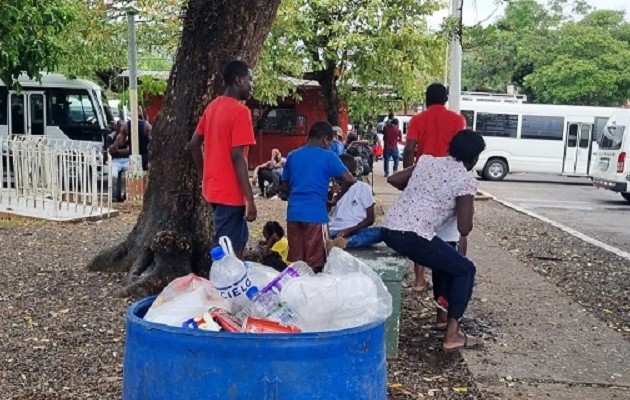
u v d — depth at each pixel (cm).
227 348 249
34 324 581
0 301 646
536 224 1385
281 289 288
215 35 671
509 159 2692
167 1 1672
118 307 628
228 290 288
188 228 695
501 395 471
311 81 2164
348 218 628
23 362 499
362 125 2727
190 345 252
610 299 762
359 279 291
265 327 269
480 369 518
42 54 1289
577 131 2669
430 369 515
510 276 855
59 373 481
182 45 690
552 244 1138
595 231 1386
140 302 307
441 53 1858
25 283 712
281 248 706
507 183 2609
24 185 1274
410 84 1867
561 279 857
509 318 661
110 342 542
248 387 249
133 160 1462
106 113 1944
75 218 1177
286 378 249
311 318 281
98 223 1173
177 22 1706
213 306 287
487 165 2703
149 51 2019
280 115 2411
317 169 602
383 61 1814
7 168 1298
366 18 1792
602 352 571
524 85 4525
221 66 676
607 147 1995
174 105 695
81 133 1892
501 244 1112
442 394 470
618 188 1920
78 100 1892
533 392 479
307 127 2406
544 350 569
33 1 1255
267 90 1838
